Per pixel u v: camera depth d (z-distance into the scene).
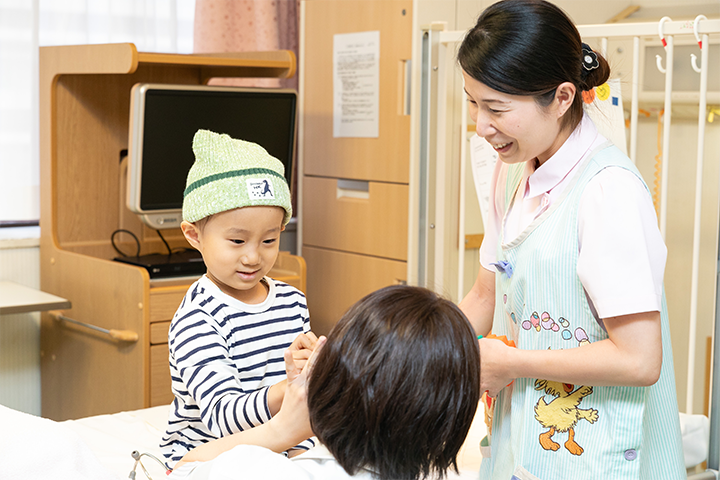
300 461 0.85
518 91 1.03
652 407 1.15
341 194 2.81
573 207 1.08
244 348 1.12
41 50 2.54
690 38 2.44
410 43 2.47
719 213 1.70
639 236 1.02
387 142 2.58
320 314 2.91
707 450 1.78
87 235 2.67
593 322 1.08
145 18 2.87
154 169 2.31
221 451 0.93
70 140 2.59
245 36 3.05
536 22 1.03
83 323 2.43
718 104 2.48
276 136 2.57
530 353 1.08
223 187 1.07
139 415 1.92
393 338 0.74
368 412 0.73
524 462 1.14
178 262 2.44
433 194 2.37
